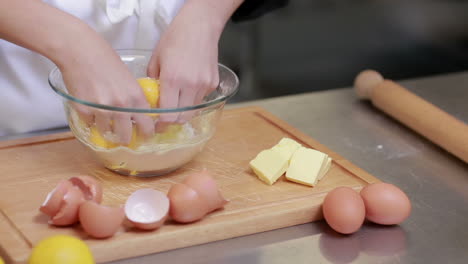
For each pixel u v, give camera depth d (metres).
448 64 2.13
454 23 2.09
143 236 0.96
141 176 1.09
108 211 0.94
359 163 1.20
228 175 1.11
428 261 0.98
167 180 1.09
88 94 1.03
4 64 1.25
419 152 1.24
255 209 1.03
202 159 1.15
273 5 1.39
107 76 1.02
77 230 0.97
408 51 2.18
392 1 2.12
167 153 1.05
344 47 2.14
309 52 2.10
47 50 1.02
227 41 1.99
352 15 2.11
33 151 1.14
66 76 1.03
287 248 0.99
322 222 1.05
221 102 1.05
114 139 1.04
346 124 1.32
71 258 0.85
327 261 0.97
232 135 1.22
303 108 1.37
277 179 1.10
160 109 1.00
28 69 1.27
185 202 0.97
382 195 1.02
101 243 0.94
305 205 1.04
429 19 2.12
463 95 1.44
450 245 1.01
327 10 2.08
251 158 1.16
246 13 1.38
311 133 1.28
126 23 1.30
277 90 2.10
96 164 1.12
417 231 1.04
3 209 1.00
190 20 1.12
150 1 1.27
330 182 1.11
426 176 1.17
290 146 1.13
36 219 0.98
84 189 0.99
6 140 1.17
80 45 1.02
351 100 1.41
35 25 1.02
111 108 0.99
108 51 1.04
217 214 1.01
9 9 1.02
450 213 1.08
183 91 1.08
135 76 1.18
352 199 1.00
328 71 2.14
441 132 1.21
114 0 1.26
